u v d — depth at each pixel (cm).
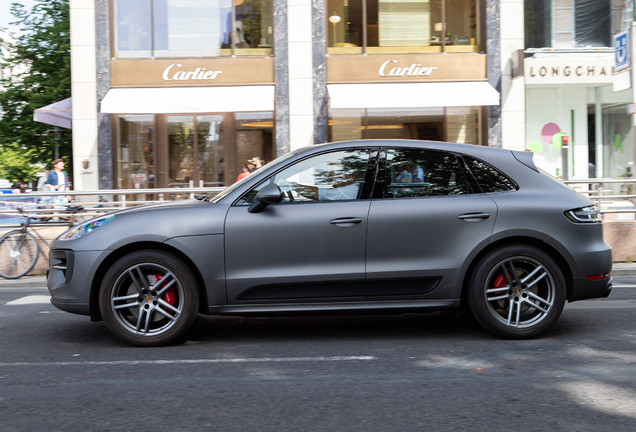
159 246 490
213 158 1628
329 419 326
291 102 1617
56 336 543
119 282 482
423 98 1562
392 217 484
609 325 554
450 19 1644
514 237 494
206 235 479
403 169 500
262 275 481
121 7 1619
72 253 486
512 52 1633
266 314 489
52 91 2631
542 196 498
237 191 495
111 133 1619
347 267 483
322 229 482
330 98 1545
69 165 2792
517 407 342
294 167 500
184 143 1625
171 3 1625
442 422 321
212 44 1631
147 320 486
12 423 326
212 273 480
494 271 490
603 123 1698
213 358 457
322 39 1611
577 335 515
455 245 486
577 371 411
